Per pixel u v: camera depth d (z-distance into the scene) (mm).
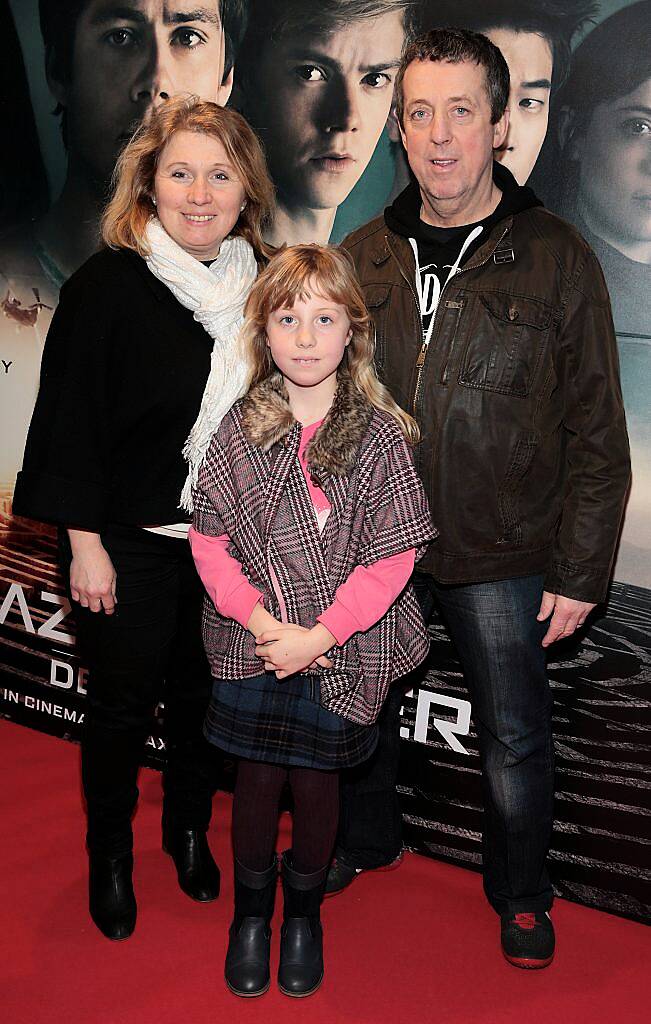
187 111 1721
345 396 1690
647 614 2066
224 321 1741
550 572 1837
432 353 1800
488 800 1985
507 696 1904
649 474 2016
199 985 1872
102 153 2494
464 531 1833
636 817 2166
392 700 2105
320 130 2221
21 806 2467
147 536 1834
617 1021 1829
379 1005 1845
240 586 1695
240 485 1691
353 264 1792
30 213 2621
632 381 2004
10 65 2537
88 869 2225
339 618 1646
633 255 1963
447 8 2037
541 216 1802
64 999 1816
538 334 1748
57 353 1740
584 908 2215
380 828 2201
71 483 1723
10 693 2943
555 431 1832
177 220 1703
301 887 1814
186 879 2146
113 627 1854
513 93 2000
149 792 2594
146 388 1740
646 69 1885
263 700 1729
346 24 2143
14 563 2840
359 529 1672
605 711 2156
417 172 1755
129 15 2379
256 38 2246
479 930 2088
